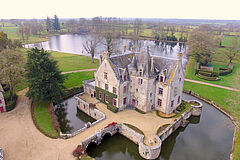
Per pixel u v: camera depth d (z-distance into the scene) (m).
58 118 49.44
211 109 55.06
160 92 45.47
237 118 48.78
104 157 35.88
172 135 42.84
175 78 43.25
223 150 38.34
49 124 42.38
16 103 51.38
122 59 48.53
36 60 46.16
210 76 79.75
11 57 50.28
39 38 196.25
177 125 43.59
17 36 180.62
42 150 33.31
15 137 36.75
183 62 106.44
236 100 58.31
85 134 38.03
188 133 44.22
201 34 93.00
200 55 88.25
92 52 100.75
